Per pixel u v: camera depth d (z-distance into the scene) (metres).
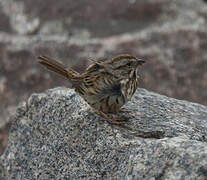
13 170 12.68
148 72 19.62
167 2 21.95
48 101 12.34
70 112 11.72
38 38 20.64
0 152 18.72
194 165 8.75
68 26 21.62
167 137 10.32
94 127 11.05
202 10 22.19
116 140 10.46
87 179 10.68
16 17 22.14
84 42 20.28
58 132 11.76
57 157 11.55
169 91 19.56
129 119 11.23
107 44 20.17
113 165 10.27
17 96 19.56
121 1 21.78
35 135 12.41
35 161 12.13
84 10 21.81
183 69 19.83
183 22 21.47
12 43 20.36
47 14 21.97
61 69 11.60
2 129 18.91
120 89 10.81
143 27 21.27
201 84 19.77
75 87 11.28
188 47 20.12
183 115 11.98
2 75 19.92
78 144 11.18
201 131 11.06
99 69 10.95
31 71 19.77
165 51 20.02
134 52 19.88
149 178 9.10
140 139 10.26
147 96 12.91
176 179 8.77
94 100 11.05
